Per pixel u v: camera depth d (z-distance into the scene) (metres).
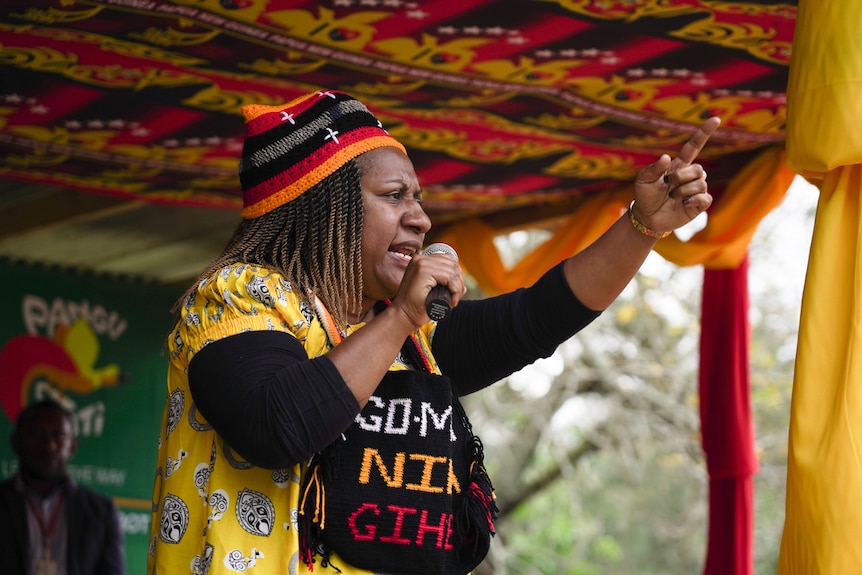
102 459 6.55
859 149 2.14
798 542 2.11
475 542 1.90
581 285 2.13
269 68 3.68
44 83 3.78
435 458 1.85
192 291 1.87
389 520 1.81
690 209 2.04
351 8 3.20
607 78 3.78
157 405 6.79
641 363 10.23
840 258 2.20
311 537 1.79
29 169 4.77
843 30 2.16
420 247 2.01
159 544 1.85
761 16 3.26
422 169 4.85
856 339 2.11
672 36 3.42
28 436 5.71
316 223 1.91
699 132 1.99
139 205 5.61
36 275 6.46
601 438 10.84
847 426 2.07
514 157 4.67
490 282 5.40
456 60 3.61
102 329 6.66
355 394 1.70
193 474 1.84
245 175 1.96
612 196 5.02
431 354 2.14
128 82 3.78
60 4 3.10
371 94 3.96
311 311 1.89
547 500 14.02
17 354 6.32
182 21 3.26
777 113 4.11
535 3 3.19
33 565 5.55
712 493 4.75
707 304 4.83
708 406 4.77
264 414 1.67
